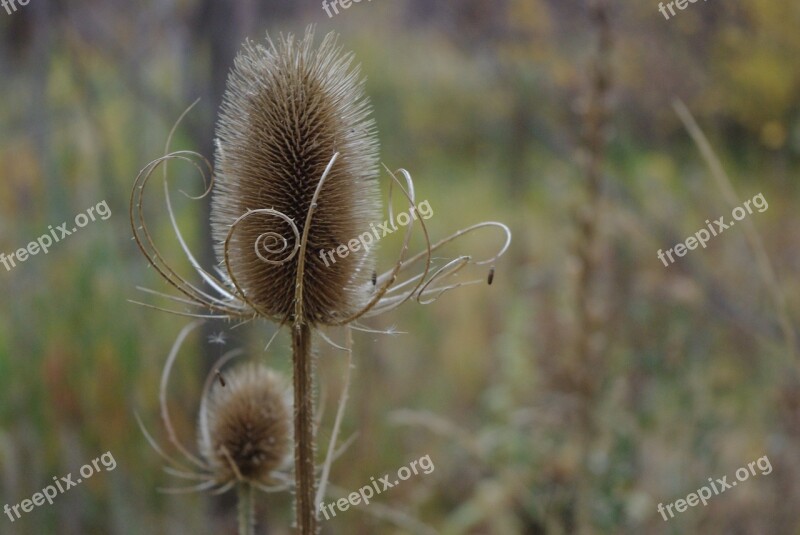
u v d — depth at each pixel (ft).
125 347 3.22
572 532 2.74
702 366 3.25
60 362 3.10
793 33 4.32
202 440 2.13
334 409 3.30
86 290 3.30
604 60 2.62
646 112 4.75
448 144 7.29
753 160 4.77
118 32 3.78
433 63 7.23
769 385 3.30
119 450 3.07
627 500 2.76
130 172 3.70
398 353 3.95
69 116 3.66
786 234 4.13
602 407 2.77
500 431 3.11
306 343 1.98
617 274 3.42
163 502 3.04
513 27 4.54
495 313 4.36
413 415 2.93
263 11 3.79
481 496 3.10
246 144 1.99
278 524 3.17
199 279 3.13
